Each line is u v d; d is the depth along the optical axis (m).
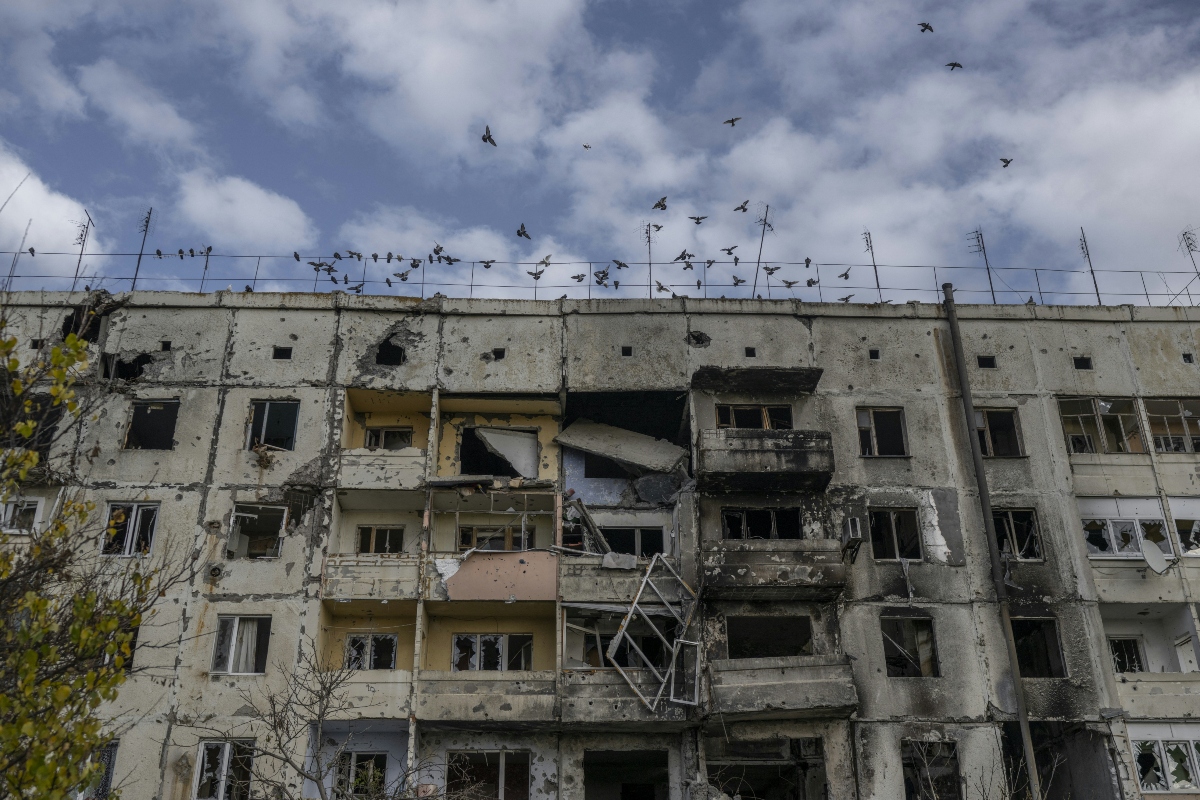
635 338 38.84
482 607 34.75
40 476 33.66
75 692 16.78
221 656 33.09
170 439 37.00
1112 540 36.81
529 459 38.53
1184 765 33.25
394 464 35.97
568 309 39.19
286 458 35.94
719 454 35.50
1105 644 34.84
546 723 32.47
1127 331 40.19
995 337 39.75
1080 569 35.91
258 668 33.09
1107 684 34.16
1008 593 35.41
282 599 33.72
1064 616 35.22
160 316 38.19
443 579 34.25
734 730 33.19
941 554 35.91
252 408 36.94
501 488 35.78
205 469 35.66
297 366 37.56
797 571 33.97
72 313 37.97
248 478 35.56
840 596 35.09
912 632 35.41
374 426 38.66
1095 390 39.09
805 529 36.09
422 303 38.91
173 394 36.84
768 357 38.91
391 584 34.09
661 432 40.28
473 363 38.16
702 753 32.88
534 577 34.47
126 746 31.41
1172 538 36.81
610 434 38.91
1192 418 39.53
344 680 29.17
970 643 34.62
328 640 34.62
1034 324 40.06
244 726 31.81
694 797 31.17
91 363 36.94
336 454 36.09
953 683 33.94
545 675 33.00
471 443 40.06
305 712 31.83
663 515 37.25
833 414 38.09
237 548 35.38
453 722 32.38
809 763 34.28
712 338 39.00
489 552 34.84
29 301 37.94
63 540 19.28
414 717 32.25
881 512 37.00
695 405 37.94
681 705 32.66
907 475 37.12
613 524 37.09
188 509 35.00
